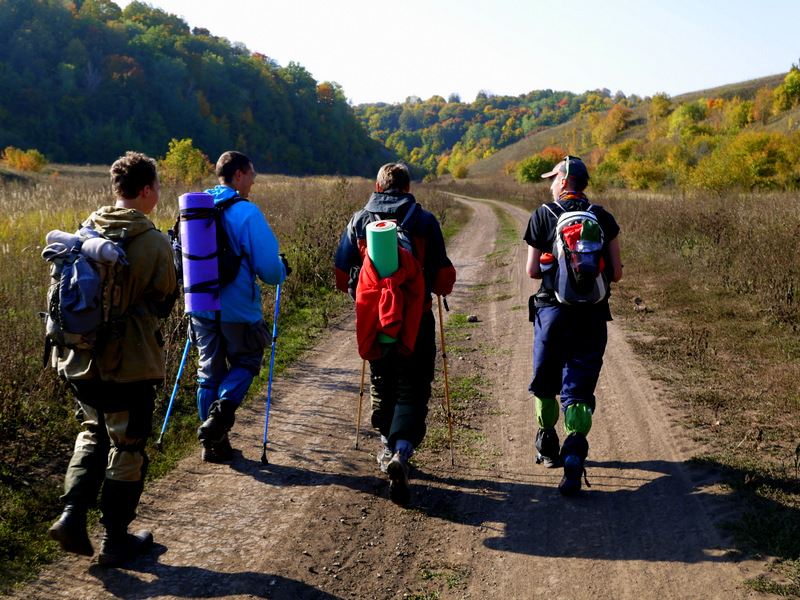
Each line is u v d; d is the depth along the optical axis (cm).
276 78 18050
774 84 13275
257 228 390
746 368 566
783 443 410
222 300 387
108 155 12494
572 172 380
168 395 514
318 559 308
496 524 342
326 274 1037
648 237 1392
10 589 275
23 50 13875
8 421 421
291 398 543
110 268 277
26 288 690
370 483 389
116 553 295
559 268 354
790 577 275
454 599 281
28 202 1350
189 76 15488
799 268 820
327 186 2598
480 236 1967
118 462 291
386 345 350
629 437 444
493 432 469
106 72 14400
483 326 816
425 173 16850
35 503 348
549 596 281
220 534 327
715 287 882
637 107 15362
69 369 283
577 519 342
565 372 369
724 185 3238
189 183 3397
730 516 329
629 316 792
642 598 273
